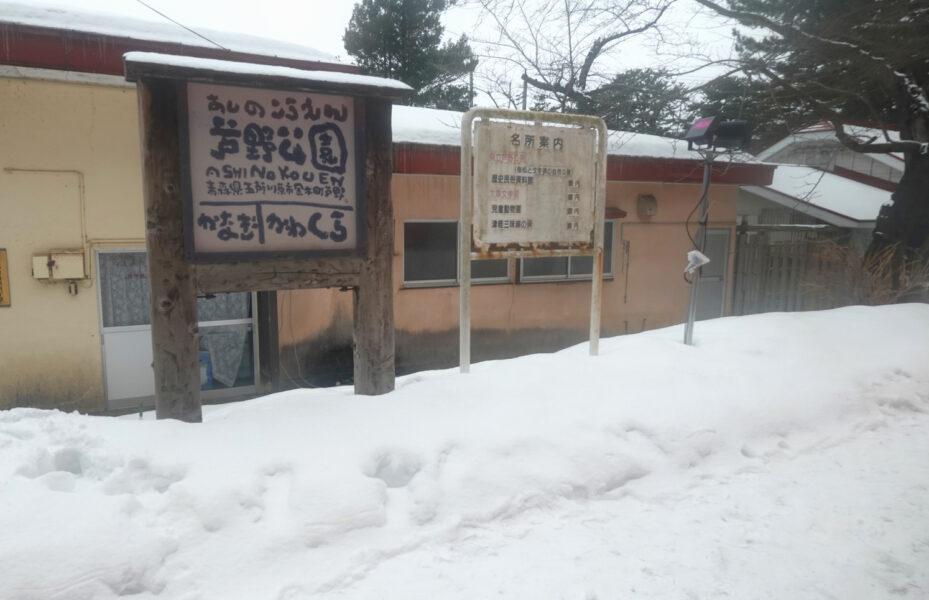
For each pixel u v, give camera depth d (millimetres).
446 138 7426
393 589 2666
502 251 4758
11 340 5785
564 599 2641
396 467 3439
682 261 9766
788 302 10312
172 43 6078
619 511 3412
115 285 6273
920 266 8758
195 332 3697
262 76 3547
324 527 2895
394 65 22312
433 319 7945
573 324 8914
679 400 4430
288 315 7121
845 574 2863
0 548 2406
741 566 2916
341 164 3941
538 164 4816
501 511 3258
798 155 14766
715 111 12195
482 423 3818
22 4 5598
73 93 5828
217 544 2729
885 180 13492
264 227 3768
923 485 3752
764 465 4035
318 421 3652
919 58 9000
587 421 4004
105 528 2596
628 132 10391
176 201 3549
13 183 5664
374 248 4125
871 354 5746
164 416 3676
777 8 10914
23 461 2947
